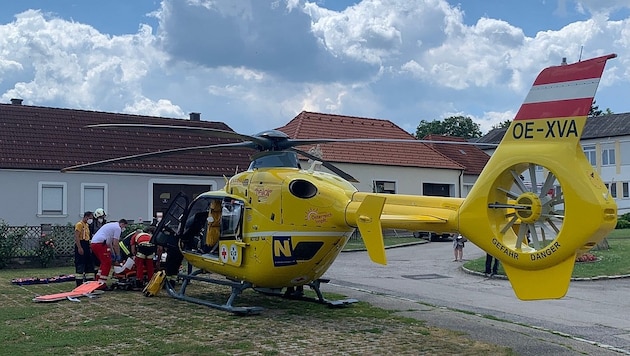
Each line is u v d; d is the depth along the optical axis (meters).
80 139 25.56
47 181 23.58
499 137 56.25
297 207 9.91
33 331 8.95
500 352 7.88
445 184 34.34
